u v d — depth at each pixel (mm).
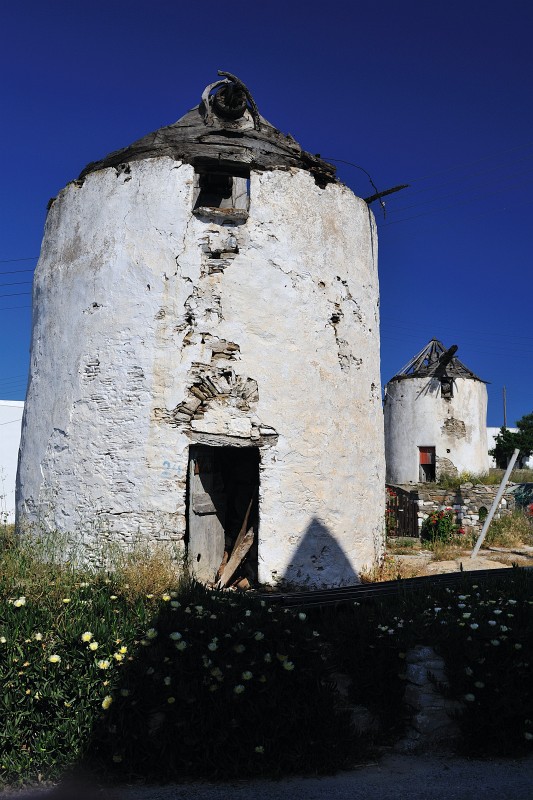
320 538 8266
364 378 9156
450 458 24516
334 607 5969
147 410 8031
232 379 8156
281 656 4703
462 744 4902
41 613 4957
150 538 7801
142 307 8250
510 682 4941
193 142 8516
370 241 9656
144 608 5203
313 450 8359
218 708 4477
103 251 8586
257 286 8336
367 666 5195
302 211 8703
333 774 4543
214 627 4969
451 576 7445
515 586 6562
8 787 4117
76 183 9164
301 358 8430
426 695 5035
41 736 4324
